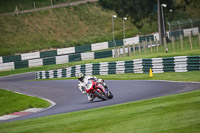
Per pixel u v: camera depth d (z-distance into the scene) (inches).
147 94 2071.9
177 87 2181.3
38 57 6914.4
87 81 2069.4
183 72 2910.9
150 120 1182.3
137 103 1654.8
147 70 3304.6
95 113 1545.3
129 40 7519.7
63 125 1357.0
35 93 3129.9
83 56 6220.5
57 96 2805.1
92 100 2127.2
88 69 3973.9
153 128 1059.9
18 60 6717.5
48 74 4562.0
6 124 1686.8
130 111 1434.5
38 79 4680.1
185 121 1085.1
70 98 2583.7
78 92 2832.2
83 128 1232.8
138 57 4104.3
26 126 1492.4
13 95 2930.6
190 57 2878.9
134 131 1060.5
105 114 1462.8
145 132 1026.7
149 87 2406.5
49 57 7003.0
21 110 2391.7
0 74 5802.2
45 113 2004.2
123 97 2097.7
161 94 1968.5
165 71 3125.0
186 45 5088.6
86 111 1676.9
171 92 1993.1
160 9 6250.0
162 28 6141.7
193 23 7204.7
